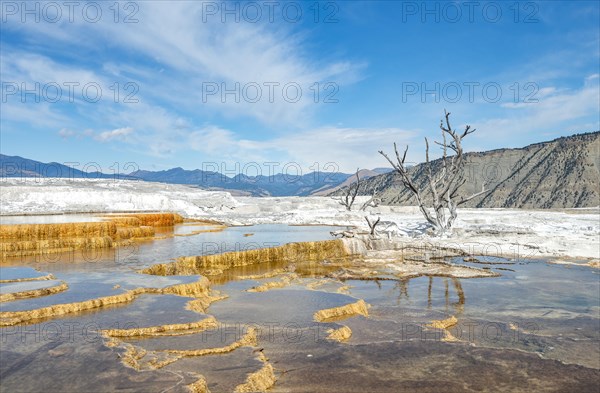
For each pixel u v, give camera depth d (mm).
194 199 45906
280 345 6941
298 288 11516
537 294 11609
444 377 5953
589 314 9711
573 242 19672
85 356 5773
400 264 16047
